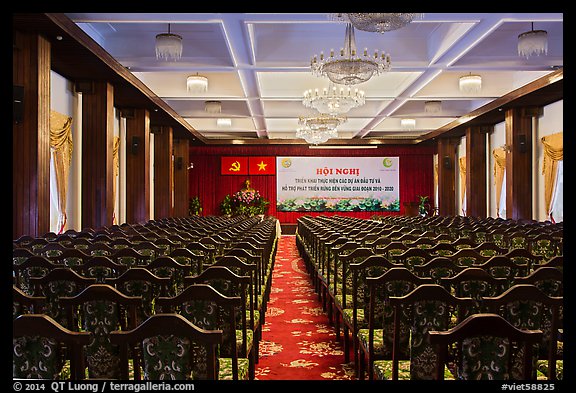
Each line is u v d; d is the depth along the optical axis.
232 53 9.56
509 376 2.10
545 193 12.60
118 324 2.72
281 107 16.44
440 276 3.90
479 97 13.38
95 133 10.29
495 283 3.24
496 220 12.16
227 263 4.07
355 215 22.22
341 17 6.67
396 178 22.27
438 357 2.09
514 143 13.22
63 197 9.85
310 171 22.31
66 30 7.32
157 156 16.09
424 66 10.40
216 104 15.60
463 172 19.22
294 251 14.57
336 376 4.11
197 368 2.47
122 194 13.43
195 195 22.48
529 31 9.11
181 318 2.06
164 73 13.22
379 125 19.50
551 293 3.46
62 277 3.21
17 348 2.16
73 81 10.36
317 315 6.33
